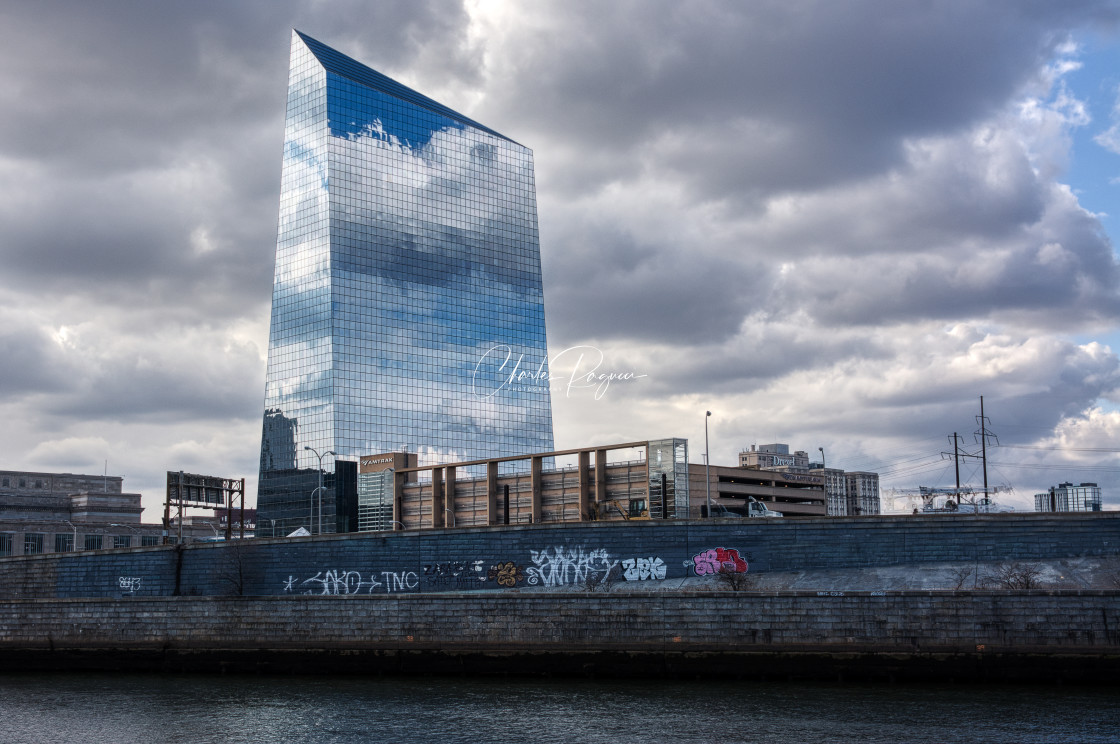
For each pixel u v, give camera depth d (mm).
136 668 97688
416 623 91688
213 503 153750
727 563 103625
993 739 64125
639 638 86375
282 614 95125
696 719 71312
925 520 100562
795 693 78688
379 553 110875
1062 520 98188
